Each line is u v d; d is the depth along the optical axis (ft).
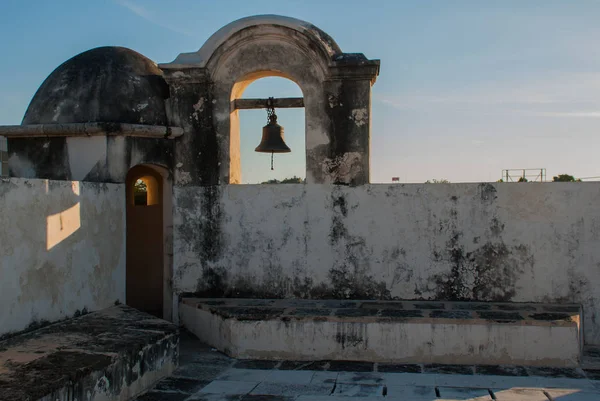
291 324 28.43
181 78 32.94
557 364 26.91
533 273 30.48
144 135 31.91
